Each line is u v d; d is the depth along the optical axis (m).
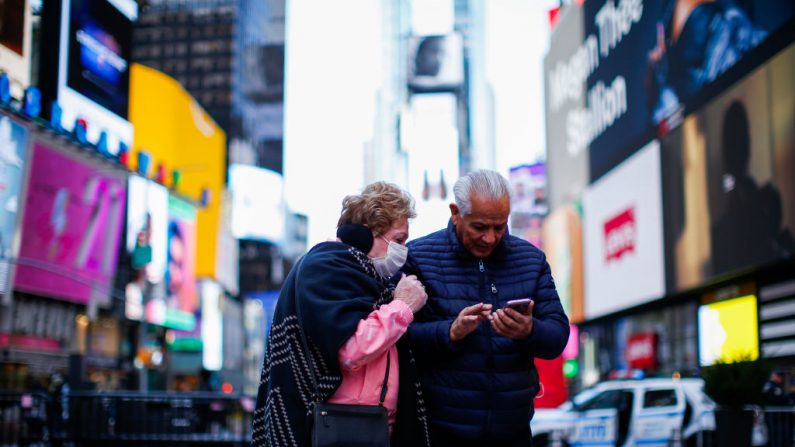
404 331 3.44
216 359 70.81
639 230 33.97
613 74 37.75
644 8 33.44
